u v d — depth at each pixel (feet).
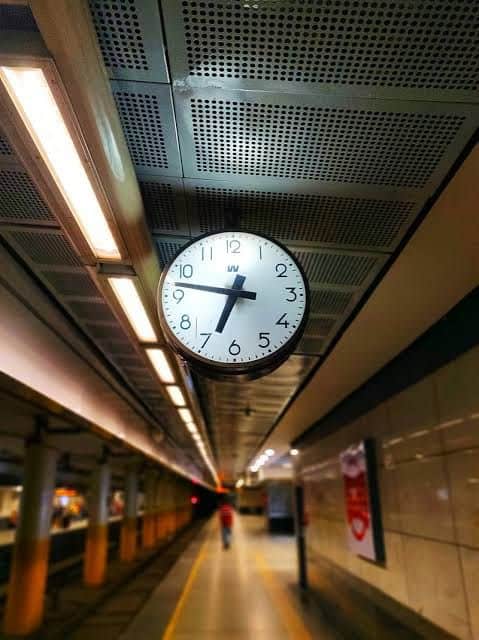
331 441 26.89
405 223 8.73
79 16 4.60
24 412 23.25
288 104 6.31
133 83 6.05
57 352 16.40
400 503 16.11
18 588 23.81
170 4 5.13
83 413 20.58
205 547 60.13
